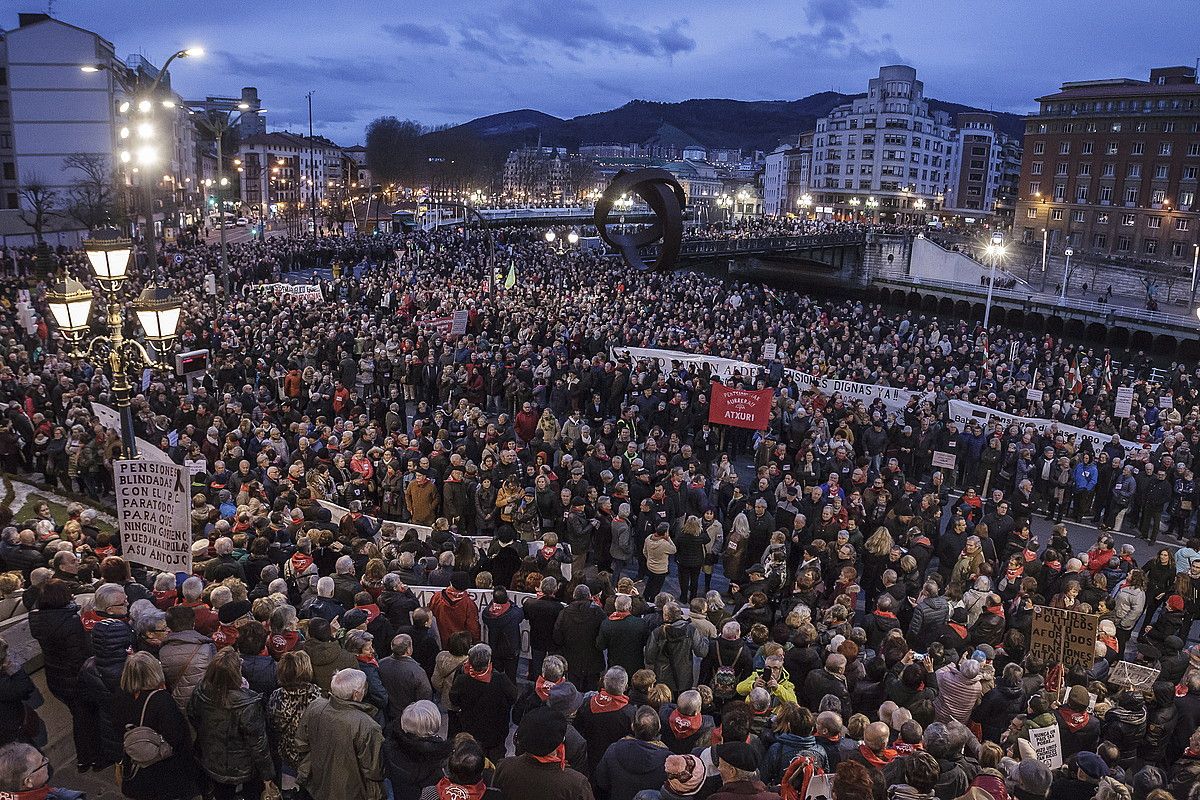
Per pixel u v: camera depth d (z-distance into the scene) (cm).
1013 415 2359
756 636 936
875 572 1410
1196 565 1325
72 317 1023
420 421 1862
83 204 7031
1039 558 1444
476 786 565
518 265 5400
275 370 2375
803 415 2106
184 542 953
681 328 3250
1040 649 1014
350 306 3791
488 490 1551
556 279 4962
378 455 1698
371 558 1028
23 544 1019
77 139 7600
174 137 9888
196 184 11900
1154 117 9300
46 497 1742
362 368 2595
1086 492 1966
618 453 1881
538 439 1916
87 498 1741
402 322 3384
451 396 2614
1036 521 2016
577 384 2423
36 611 793
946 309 7981
